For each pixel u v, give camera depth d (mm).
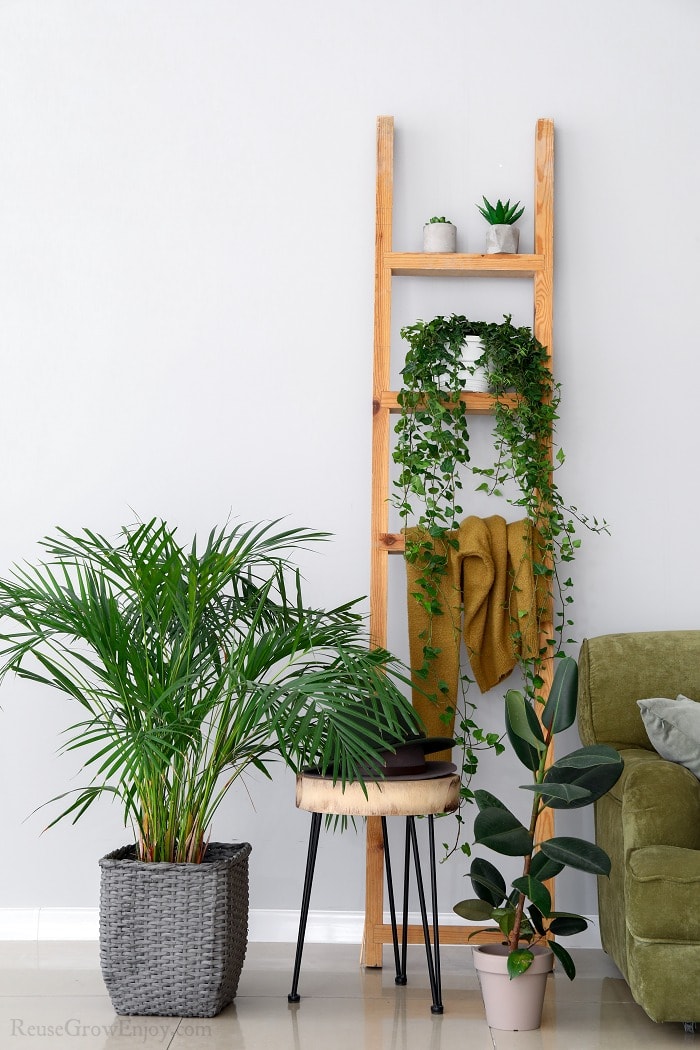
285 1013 2484
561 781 2371
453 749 3092
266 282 3201
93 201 3221
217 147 3221
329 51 3225
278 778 3107
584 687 2914
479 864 2475
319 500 3174
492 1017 2398
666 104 3203
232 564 2479
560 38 3221
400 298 3188
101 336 3201
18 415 3189
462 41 3223
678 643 2904
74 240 3217
